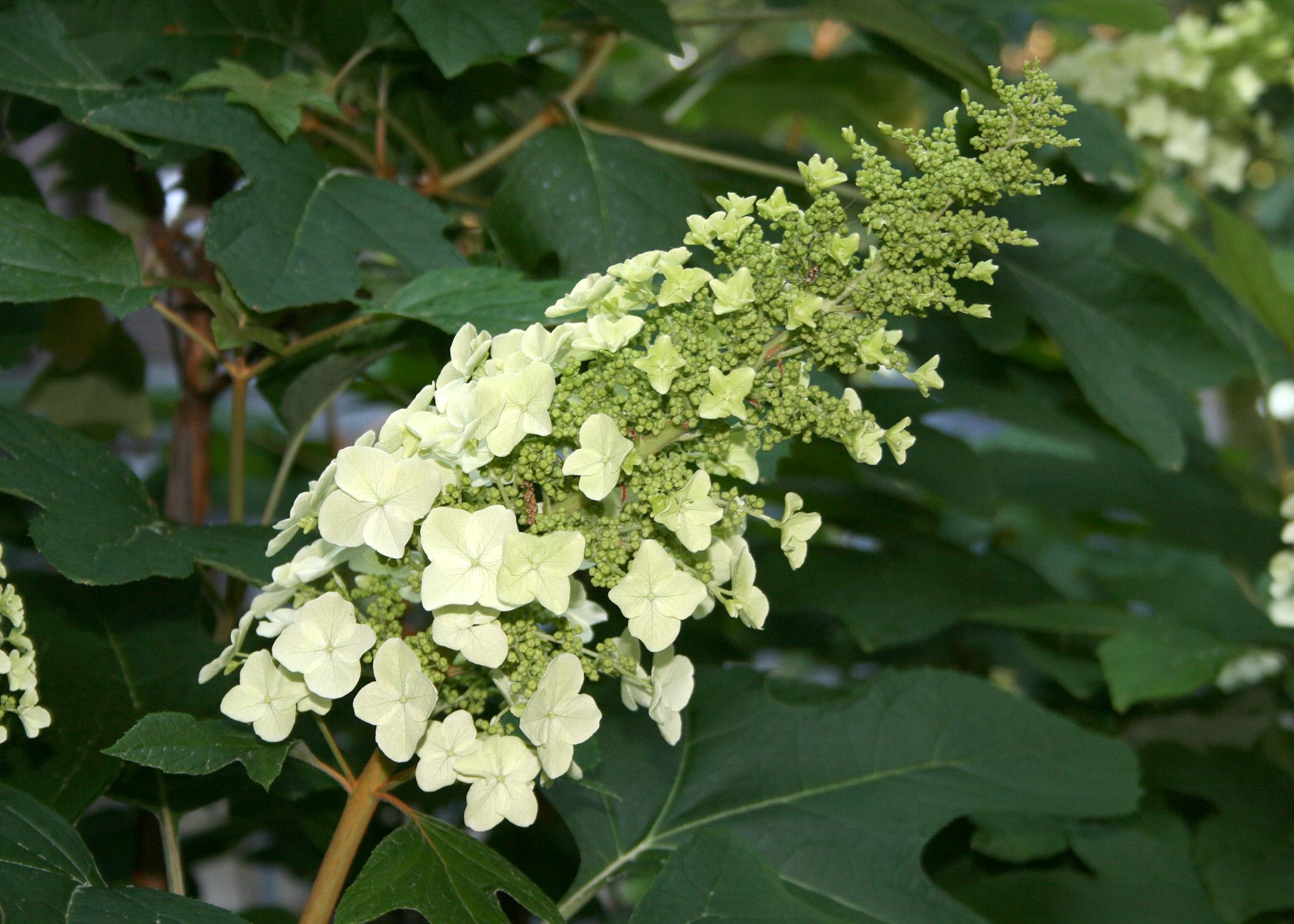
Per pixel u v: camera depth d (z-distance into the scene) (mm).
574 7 1016
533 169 805
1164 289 1040
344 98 932
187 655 772
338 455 534
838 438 572
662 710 585
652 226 809
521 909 880
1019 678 1390
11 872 562
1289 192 2230
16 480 644
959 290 1012
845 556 1050
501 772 564
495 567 535
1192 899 854
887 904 739
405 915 891
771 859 747
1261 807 922
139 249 1015
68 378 1145
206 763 569
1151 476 1340
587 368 592
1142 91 1374
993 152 557
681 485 555
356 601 593
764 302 559
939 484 1089
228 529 705
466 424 536
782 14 976
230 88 772
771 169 916
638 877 764
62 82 779
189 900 589
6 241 702
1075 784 796
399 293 712
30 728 606
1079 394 1188
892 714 804
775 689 810
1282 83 1610
